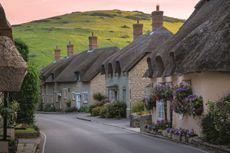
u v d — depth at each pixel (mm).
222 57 20938
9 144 16172
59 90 69625
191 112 22656
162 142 23469
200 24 26359
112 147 21406
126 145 22156
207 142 19938
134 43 51094
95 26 193500
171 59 26016
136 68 46438
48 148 21516
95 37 67000
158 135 27000
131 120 35312
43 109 75062
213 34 21938
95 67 60469
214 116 19328
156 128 28094
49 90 73750
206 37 22719
